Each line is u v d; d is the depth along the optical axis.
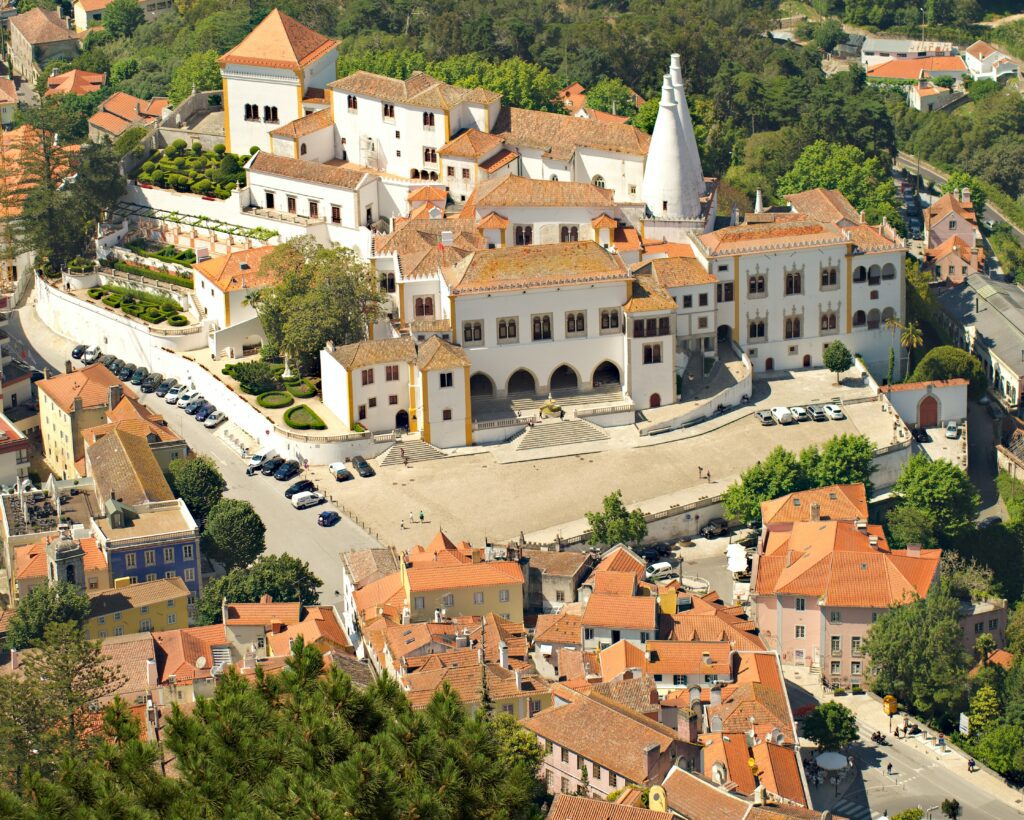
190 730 152.00
